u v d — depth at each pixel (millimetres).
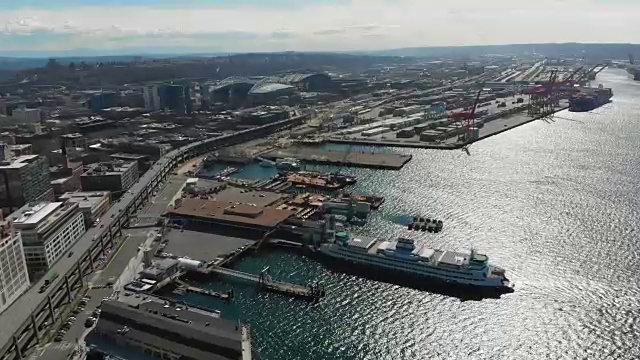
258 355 193500
